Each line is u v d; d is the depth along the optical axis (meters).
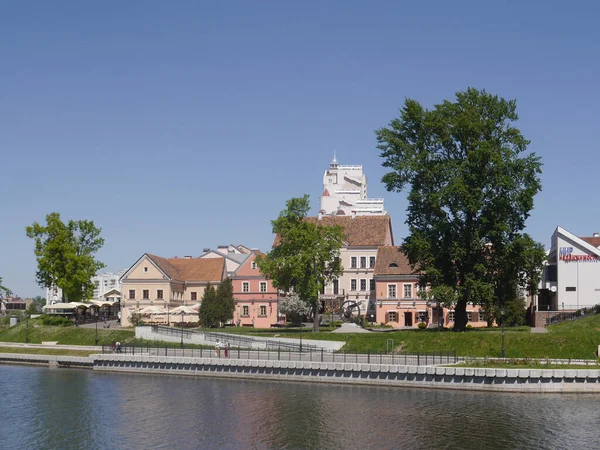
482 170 81.44
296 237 94.81
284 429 53.72
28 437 52.69
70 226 119.25
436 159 84.12
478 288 79.75
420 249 82.88
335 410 59.19
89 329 103.50
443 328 92.94
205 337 90.50
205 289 114.31
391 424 54.31
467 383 66.94
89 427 55.41
